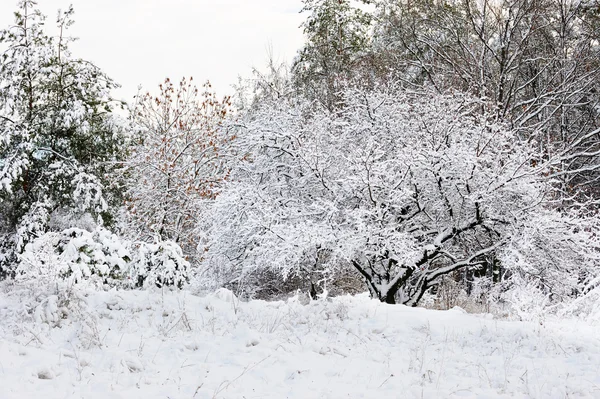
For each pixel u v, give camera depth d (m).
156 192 18.97
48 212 19.72
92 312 7.52
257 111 18.17
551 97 20.20
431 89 17.88
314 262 14.65
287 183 15.70
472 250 15.39
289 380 5.76
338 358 6.80
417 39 23.06
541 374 6.35
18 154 18.97
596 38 21.25
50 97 20.36
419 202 14.47
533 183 13.44
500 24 20.38
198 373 5.75
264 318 8.41
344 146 15.88
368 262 14.52
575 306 10.29
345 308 9.04
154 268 9.50
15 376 5.02
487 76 20.78
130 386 5.23
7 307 7.46
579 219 12.78
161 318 7.80
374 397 5.38
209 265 15.52
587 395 5.62
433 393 5.55
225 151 18.61
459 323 8.77
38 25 19.73
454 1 22.34
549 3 20.52
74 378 5.23
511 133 13.39
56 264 8.87
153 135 20.06
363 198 14.10
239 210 14.42
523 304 9.97
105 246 9.39
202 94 20.16
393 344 7.66
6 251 19.44
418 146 13.58
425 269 14.70
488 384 5.99
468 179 13.12
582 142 20.80
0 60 19.06
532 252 13.14
